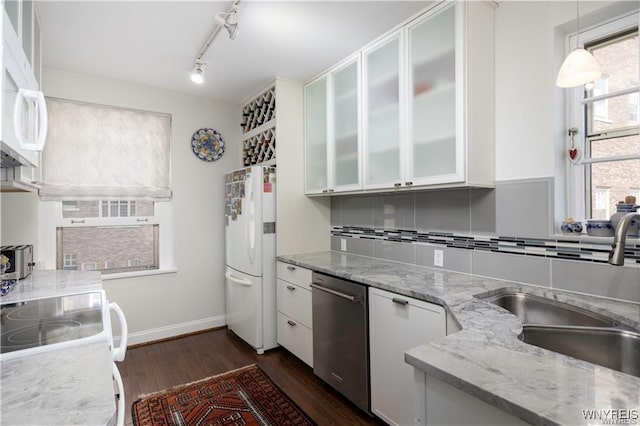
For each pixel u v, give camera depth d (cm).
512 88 185
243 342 315
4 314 118
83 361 83
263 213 291
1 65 87
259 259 288
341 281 215
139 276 313
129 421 198
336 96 268
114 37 225
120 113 305
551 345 121
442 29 185
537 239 174
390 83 218
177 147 333
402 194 251
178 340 321
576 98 171
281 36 225
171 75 292
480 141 183
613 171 161
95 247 301
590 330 121
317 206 320
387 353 182
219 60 261
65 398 65
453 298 152
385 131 222
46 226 276
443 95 185
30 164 145
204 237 348
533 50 177
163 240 332
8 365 80
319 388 233
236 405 212
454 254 214
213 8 192
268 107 318
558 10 168
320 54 251
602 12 156
